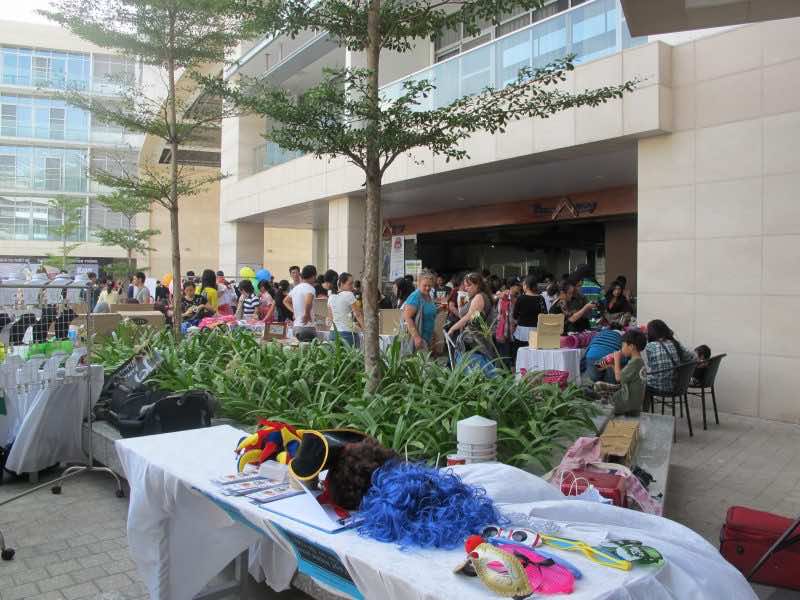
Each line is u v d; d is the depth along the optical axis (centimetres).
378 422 487
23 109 4269
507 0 537
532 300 893
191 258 4150
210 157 2839
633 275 1780
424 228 2067
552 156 1148
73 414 571
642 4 620
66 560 408
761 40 860
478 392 546
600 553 197
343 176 1683
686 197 931
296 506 240
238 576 346
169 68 888
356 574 201
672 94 948
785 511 511
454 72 1226
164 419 517
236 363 677
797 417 827
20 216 4250
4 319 568
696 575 207
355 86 564
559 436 515
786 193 838
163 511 306
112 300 1681
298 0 576
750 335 870
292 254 3791
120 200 1368
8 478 571
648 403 789
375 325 571
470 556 184
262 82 871
